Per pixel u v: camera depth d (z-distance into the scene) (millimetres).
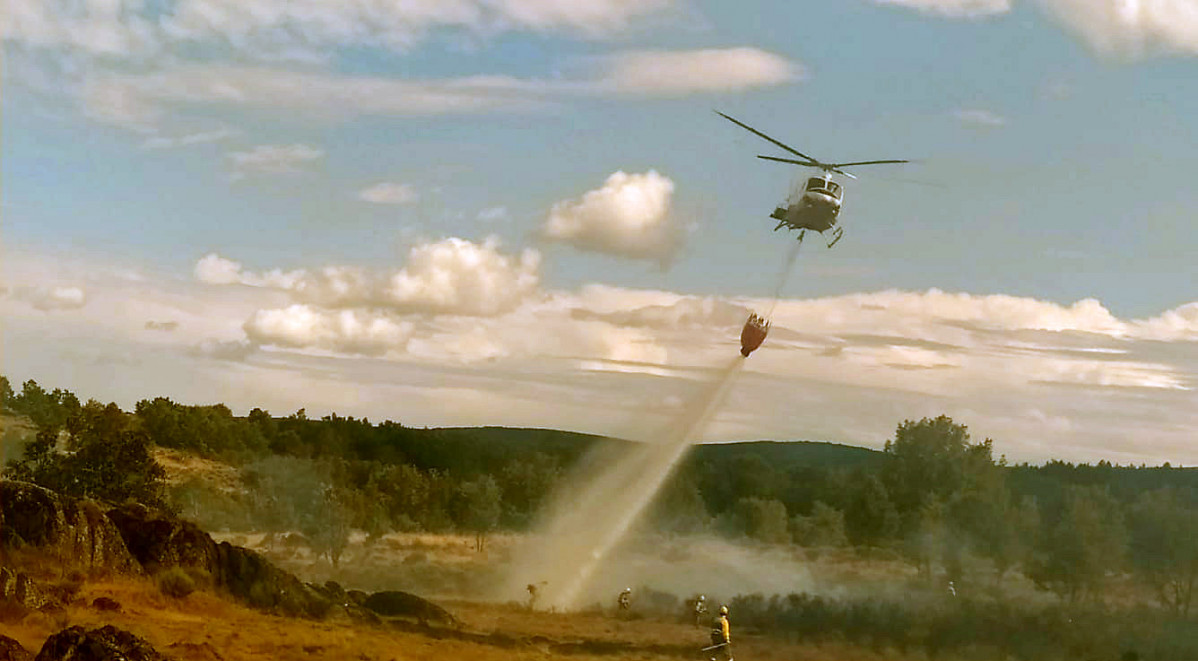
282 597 43312
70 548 38406
